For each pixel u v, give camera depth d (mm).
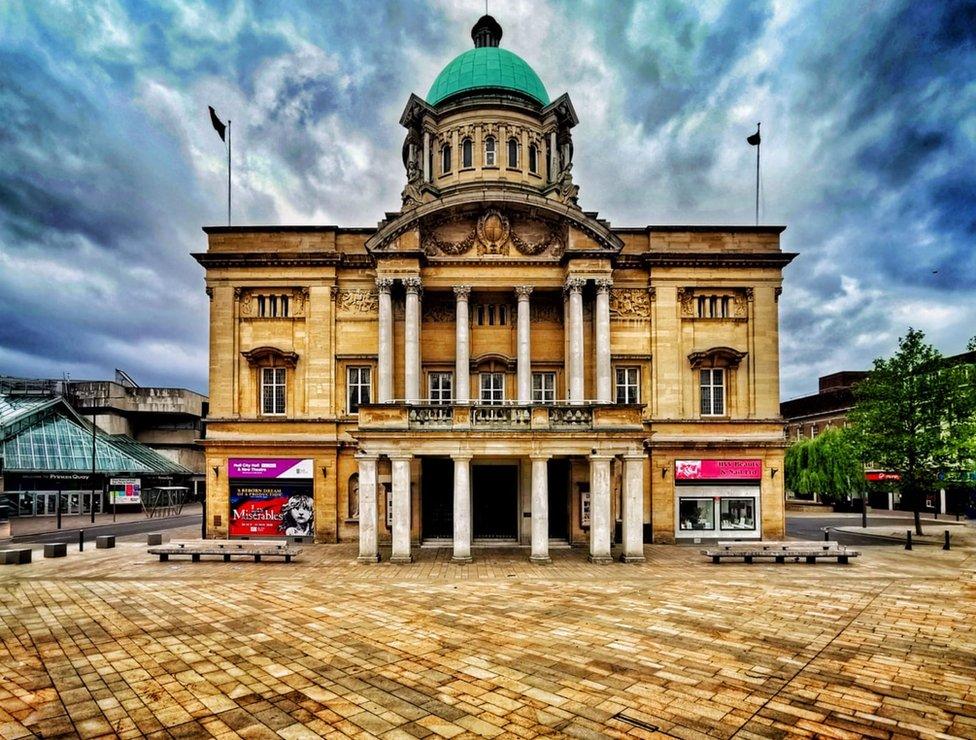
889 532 37312
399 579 21406
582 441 25047
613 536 30781
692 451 31562
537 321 32688
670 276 32500
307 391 32094
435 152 38812
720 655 13164
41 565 24406
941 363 34156
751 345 32469
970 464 33562
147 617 16328
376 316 32562
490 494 31047
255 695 11055
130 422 76750
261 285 32500
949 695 11141
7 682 11727
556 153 39000
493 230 31094
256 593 19172
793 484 53406
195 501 72438
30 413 59156
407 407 25391
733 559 25906
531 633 14750
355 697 10945
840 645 13922
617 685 11477
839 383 74750
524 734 9523
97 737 9500
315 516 31188
